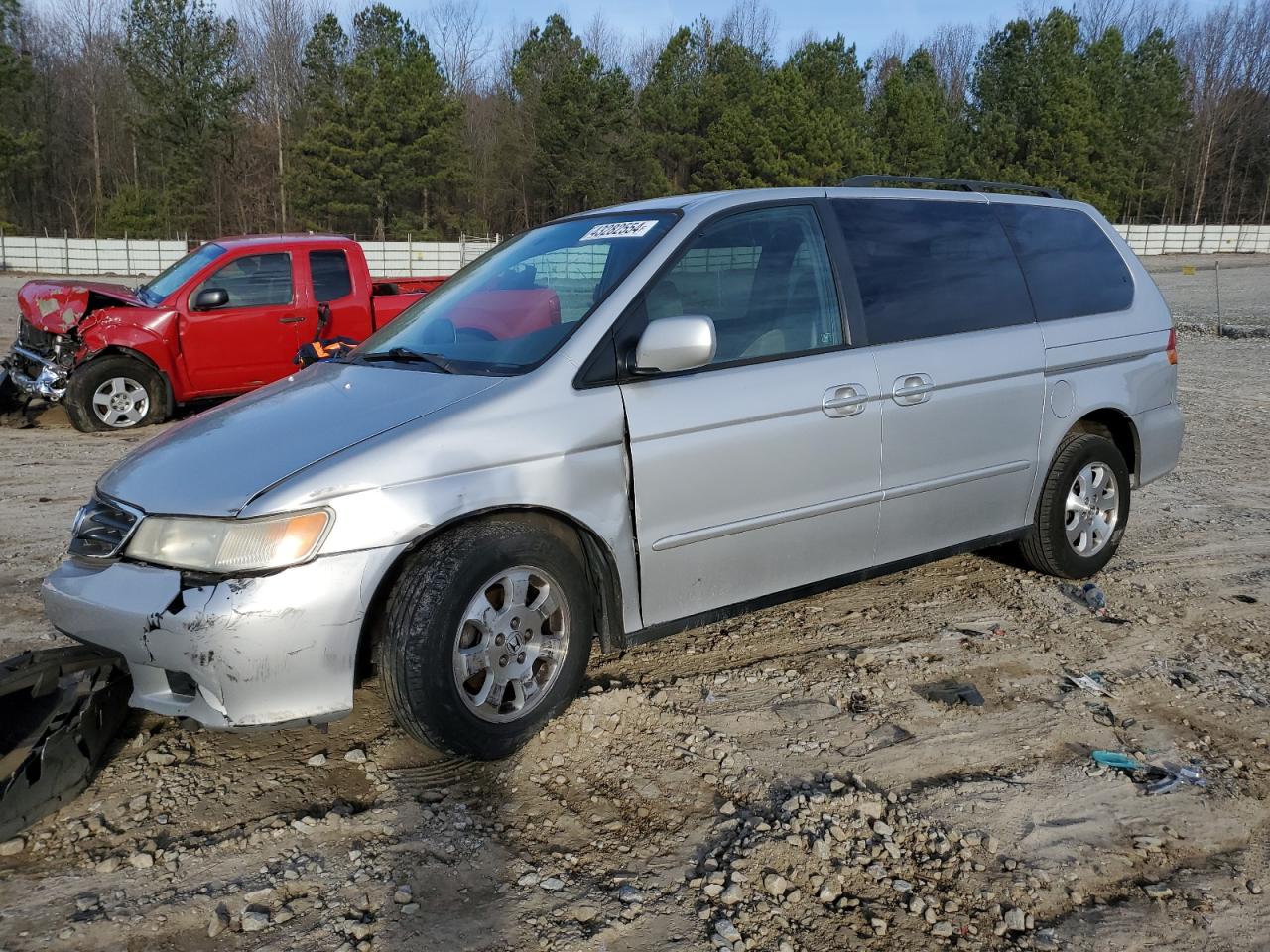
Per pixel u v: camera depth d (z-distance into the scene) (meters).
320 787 3.23
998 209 4.82
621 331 3.51
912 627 4.54
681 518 3.59
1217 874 2.85
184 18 48.41
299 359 4.89
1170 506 6.79
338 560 2.95
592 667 4.08
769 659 4.18
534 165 54.69
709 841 2.95
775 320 3.90
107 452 8.30
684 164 55.81
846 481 4.00
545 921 2.61
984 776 3.30
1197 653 4.32
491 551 3.15
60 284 9.34
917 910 2.66
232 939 2.54
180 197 50.78
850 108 58.50
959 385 4.32
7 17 52.84
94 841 2.94
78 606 3.07
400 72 46.25
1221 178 76.69
